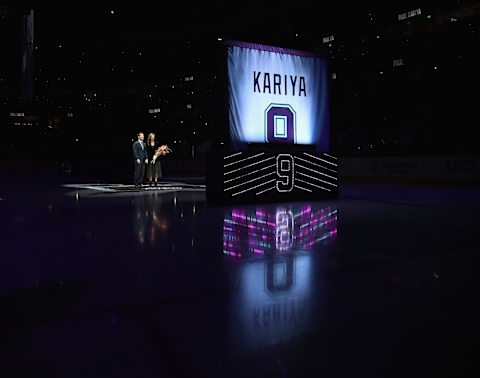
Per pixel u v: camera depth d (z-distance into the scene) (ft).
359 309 11.55
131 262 16.57
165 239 21.09
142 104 154.10
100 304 11.89
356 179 70.85
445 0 95.81
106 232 22.98
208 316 11.03
